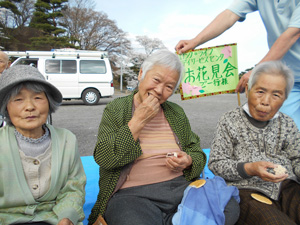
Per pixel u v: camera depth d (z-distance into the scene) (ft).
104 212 4.75
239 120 5.51
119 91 96.02
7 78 3.87
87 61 34.12
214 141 5.66
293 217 4.80
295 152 5.38
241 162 5.02
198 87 7.44
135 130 4.59
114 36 117.60
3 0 91.56
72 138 4.76
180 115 5.83
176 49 7.55
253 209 4.50
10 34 94.73
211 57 7.41
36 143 4.25
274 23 6.97
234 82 7.43
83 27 112.37
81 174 4.91
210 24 7.55
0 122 8.59
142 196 4.78
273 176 4.37
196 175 5.51
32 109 3.90
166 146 5.36
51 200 4.49
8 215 4.08
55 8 108.88
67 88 33.68
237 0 7.50
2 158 3.97
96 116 25.29
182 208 4.33
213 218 4.22
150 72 4.92
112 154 4.52
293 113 7.09
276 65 4.98
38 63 32.60
